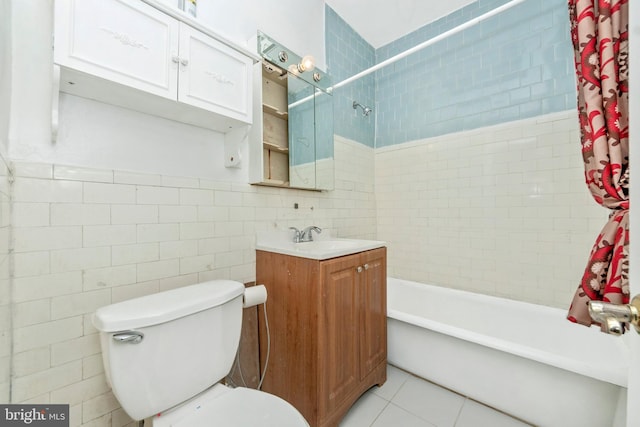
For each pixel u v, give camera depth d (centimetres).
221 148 136
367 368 146
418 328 159
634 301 40
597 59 91
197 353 91
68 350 90
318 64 200
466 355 144
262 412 82
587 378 111
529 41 187
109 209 100
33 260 84
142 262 108
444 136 222
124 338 74
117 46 85
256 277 148
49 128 88
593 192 98
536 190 183
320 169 188
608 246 92
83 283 94
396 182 248
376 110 263
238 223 142
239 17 144
